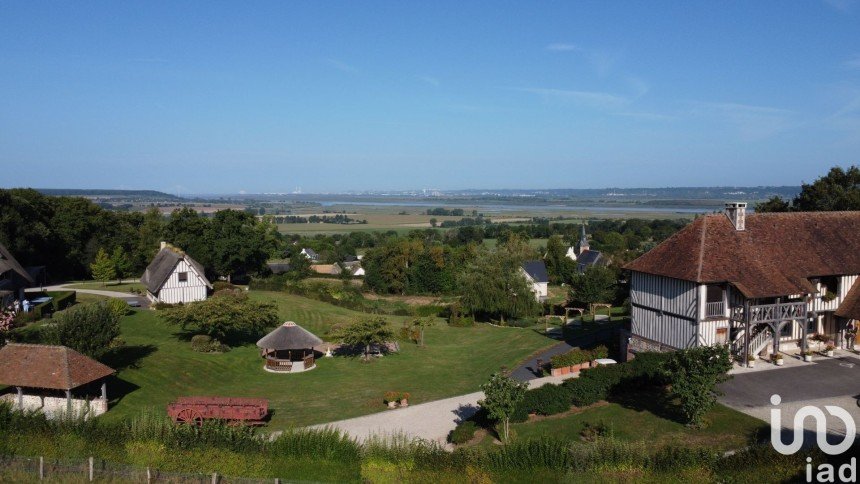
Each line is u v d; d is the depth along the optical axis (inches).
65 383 1071.0
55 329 1251.2
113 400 1205.7
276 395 1353.3
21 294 2154.3
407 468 780.0
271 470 778.2
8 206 2758.4
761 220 1453.0
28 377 1087.6
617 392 1185.4
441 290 3599.9
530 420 1099.9
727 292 1306.6
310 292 2896.2
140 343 1667.1
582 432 1012.5
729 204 1416.1
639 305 1464.1
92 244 3265.3
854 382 1192.2
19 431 841.5
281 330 1616.6
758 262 1343.5
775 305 1302.9
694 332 1291.8
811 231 1462.8
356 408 1253.1
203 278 2410.2
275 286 2982.3
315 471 780.6
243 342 1884.8
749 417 1026.1
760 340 1307.8
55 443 819.4
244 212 3260.3
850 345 1427.2
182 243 3152.1
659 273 1373.0
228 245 3038.9
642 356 1247.5
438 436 1071.0
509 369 1568.7
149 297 2427.4
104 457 793.6
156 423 860.0
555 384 1250.0
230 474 764.6
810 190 2263.8
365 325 1729.8
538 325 2367.1
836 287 1418.6
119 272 3029.0
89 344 1249.4
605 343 1684.3
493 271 2490.2
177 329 1916.8
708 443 928.9
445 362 1737.2
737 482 727.7
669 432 983.0
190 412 1075.9
